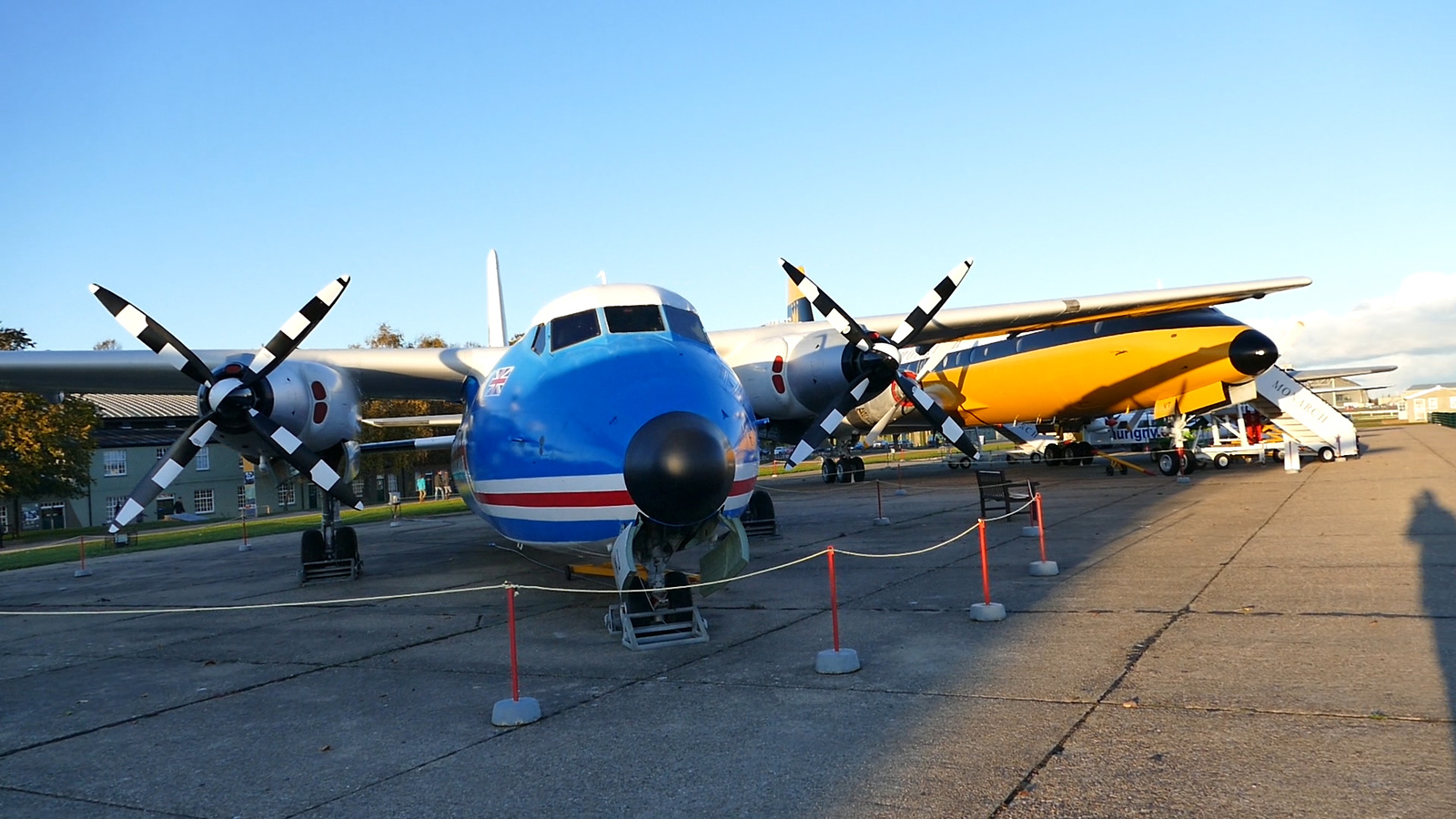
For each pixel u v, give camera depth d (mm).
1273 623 6965
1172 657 6203
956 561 11344
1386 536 10938
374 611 10508
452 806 4414
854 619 8258
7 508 48438
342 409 11961
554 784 4633
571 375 8625
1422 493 15438
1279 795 3916
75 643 9648
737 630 8156
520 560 14867
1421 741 4398
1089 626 7297
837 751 4828
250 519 45656
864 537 14898
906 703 5562
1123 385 23562
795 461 11641
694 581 9109
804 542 14539
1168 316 22578
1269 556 10062
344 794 4652
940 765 4520
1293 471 22203
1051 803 4000
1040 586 9242
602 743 5211
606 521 7887
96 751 5664
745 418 8672
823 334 13672
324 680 7211
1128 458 34156
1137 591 8641
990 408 26875
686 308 9547
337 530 13719
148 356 12062
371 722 5941
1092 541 12266
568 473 8117
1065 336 24234
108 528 9844
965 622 7758
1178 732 4762
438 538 20250
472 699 6352
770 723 5383
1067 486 22234
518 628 8891
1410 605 7254
